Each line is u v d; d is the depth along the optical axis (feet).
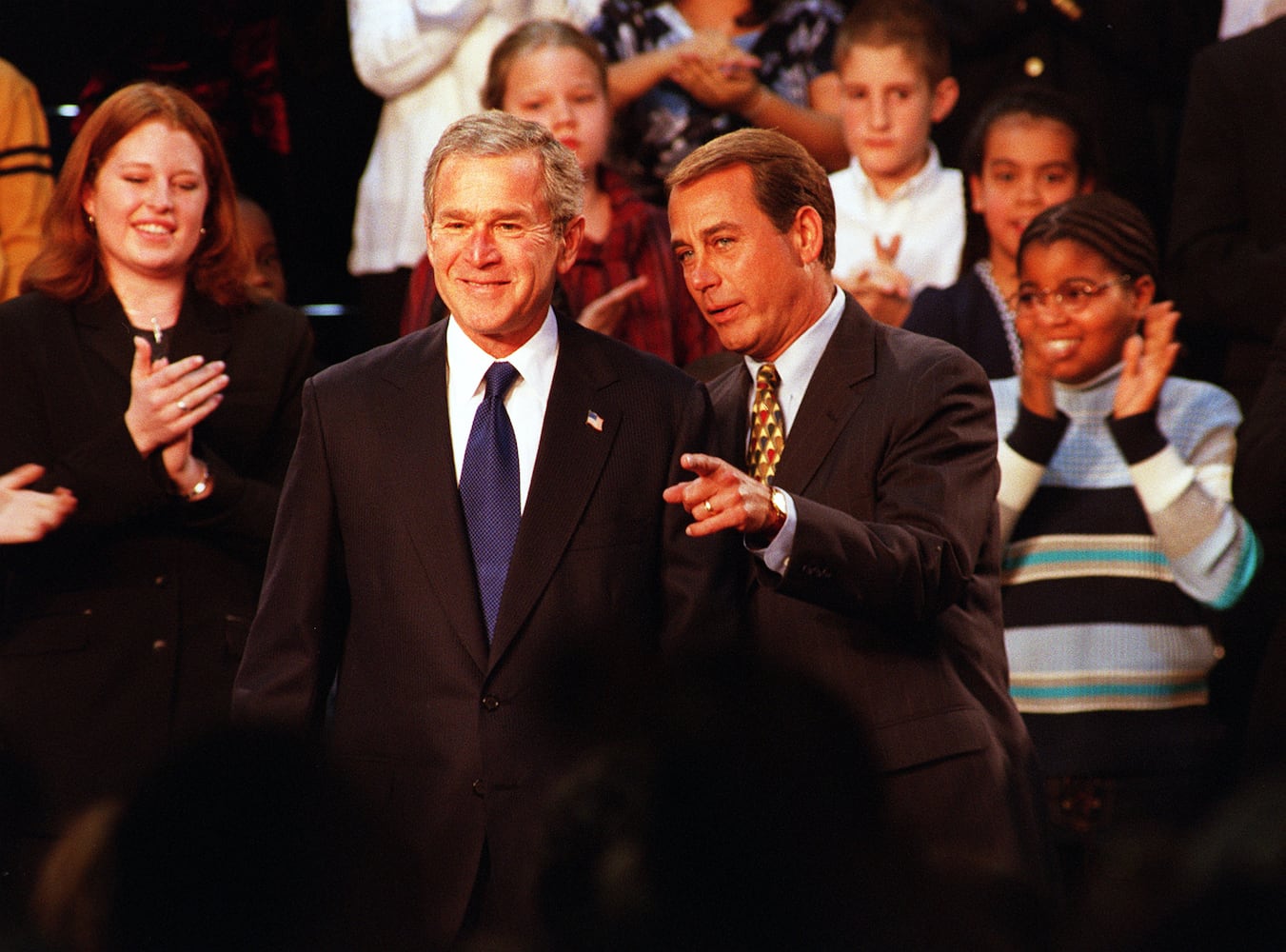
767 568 27.43
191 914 22.03
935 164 51.52
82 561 37.11
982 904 25.14
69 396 37.60
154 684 36.52
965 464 29.43
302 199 58.08
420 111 52.80
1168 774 37.37
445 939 26.63
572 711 27.09
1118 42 52.90
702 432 29.89
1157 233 53.26
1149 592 38.29
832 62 54.34
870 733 28.78
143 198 38.14
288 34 56.90
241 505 37.50
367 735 27.96
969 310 45.52
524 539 28.04
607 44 54.08
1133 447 38.01
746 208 30.30
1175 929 24.34
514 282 27.86
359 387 29.22
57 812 35.42
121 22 55.52
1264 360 47.83
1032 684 38.29
